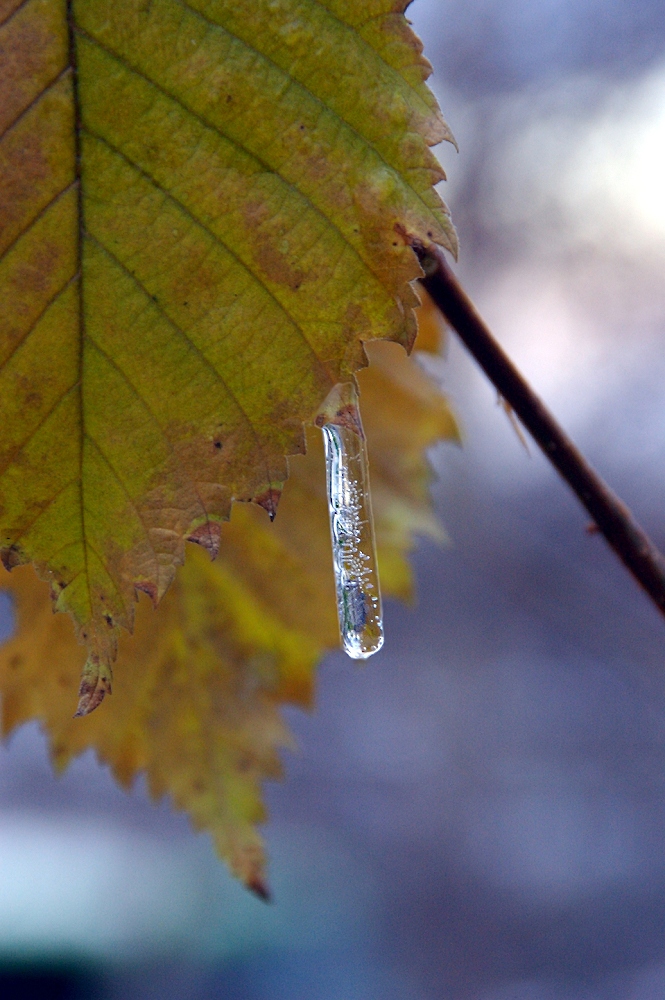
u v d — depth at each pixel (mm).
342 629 342
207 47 304
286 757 1155
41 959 891
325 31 304
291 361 306
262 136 304
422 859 1049
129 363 306
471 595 1076
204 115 304
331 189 305
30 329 305
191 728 373
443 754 1106
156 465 306
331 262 305
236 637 373
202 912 980
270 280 305
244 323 306
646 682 600
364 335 305
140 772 373
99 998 874
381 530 379
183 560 305
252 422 306
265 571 372
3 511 305
